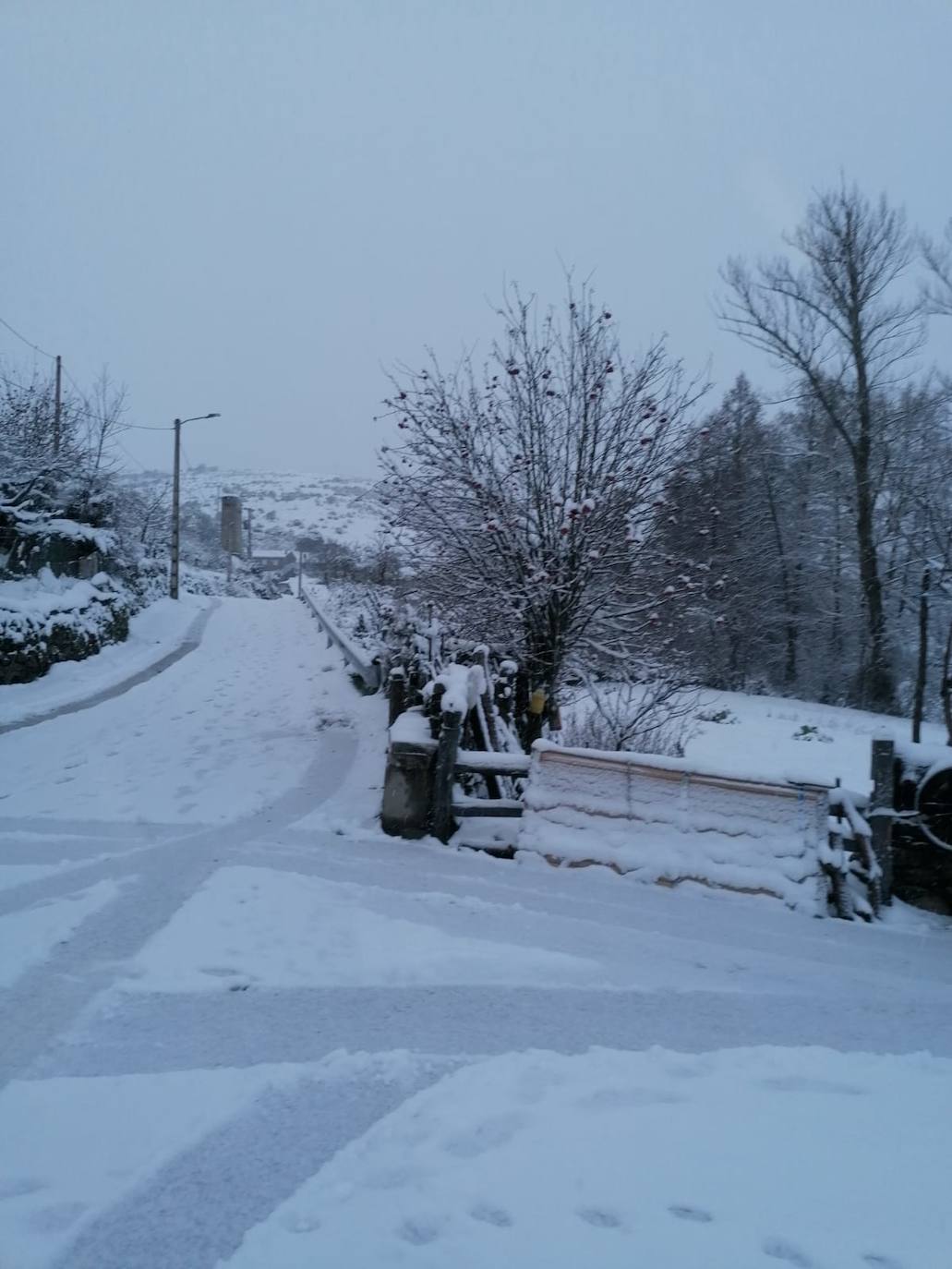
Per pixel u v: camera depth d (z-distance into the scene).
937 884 6.85
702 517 10.67
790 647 31.59
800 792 6.84
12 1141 3.63
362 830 7.93
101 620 19.62
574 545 8.73
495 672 9.69
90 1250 3.04
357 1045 4.49
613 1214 3.15
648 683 10.27
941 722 23.88
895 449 28.25
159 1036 4.50
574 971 5.46
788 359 28.52
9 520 18.53
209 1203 3.28
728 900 6.73
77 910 5.97
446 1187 3.31
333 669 18.14
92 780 9.56
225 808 8.50
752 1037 4.79
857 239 26.91
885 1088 4.21
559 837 7.29
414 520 9.58
